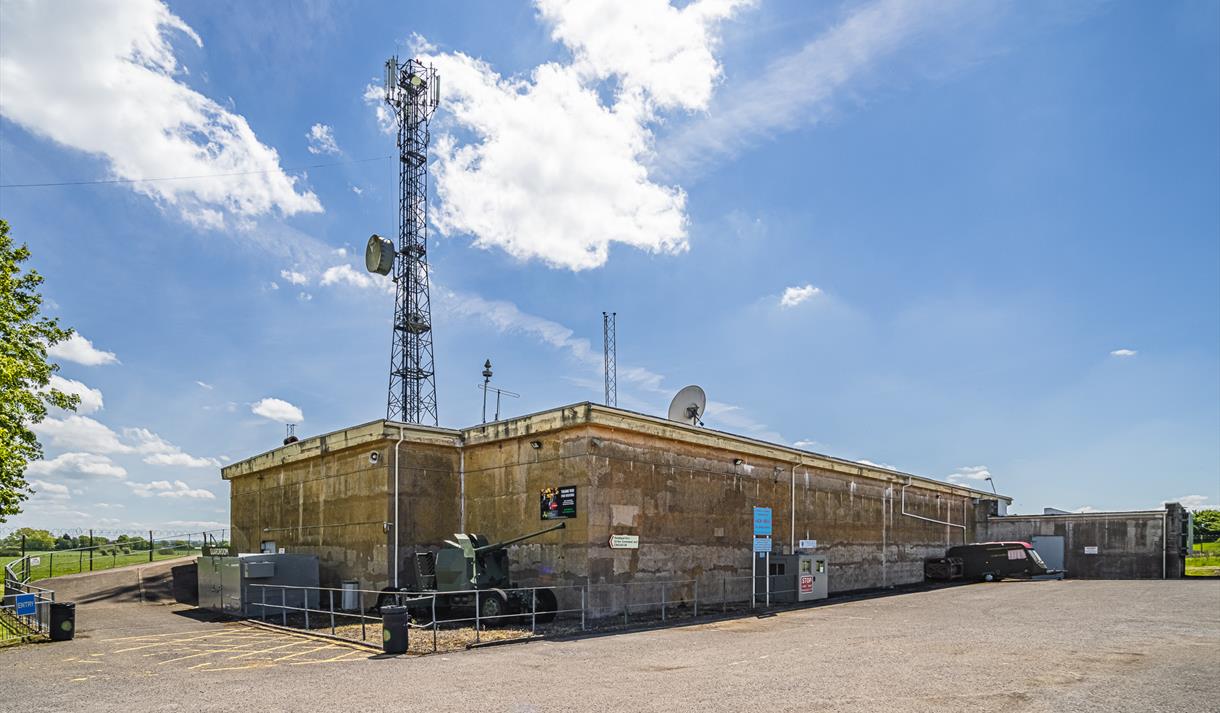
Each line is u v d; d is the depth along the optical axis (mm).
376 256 36750
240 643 17156
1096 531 44375
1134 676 11672
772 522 28297
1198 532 70625
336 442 25438
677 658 14039
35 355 26188
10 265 25641
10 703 11086
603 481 21156
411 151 41625
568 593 20750
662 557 22812
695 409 29797
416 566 21828
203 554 26031
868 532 35250
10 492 24844
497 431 23453
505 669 13070
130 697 11336
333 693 11305
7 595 22875
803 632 17844
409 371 39188
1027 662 13000
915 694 10516
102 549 46688
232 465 33281
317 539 26438
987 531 47375
